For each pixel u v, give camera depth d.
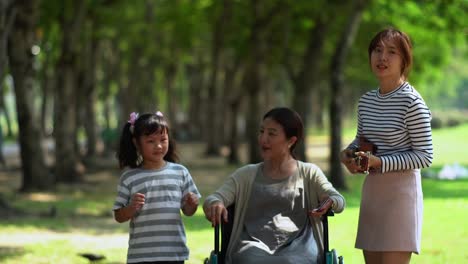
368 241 7.70
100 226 18.12
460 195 22.97
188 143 62.59
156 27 42.59
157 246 8.23
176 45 49.72
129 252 8.38
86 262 13.19
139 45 47.91
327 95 74.62
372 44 7.70
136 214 8.30
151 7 42.41
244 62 39.44
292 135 8.03
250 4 34.50
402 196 7.54
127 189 8.34
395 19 32.06
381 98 7.66
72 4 29.12
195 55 56.78
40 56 52.03
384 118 7.59
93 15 34.12
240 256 7.67
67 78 28.77
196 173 33.53
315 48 29.58
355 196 23.53
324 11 27.88
